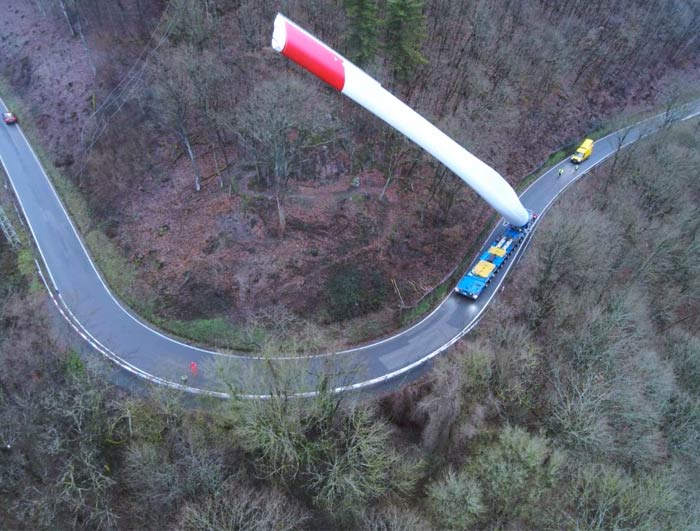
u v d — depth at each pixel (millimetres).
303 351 47562
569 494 39156
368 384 47281
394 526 36031
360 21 59812
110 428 38781
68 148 70188
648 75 105938
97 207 61969
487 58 83625
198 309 50969
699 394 48125
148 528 36344
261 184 60000
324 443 38156
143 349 48281
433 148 53250
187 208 59531
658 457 42812
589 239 52938
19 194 65375
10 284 54125
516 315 54000
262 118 52812
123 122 67625
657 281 59125
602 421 40375
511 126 80188
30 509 37125
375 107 49688
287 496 38469
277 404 36500
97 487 36250
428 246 61406
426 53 79250
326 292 52719
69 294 53219
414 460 41938
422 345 51844
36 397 40219
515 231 66250
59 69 78688
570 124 91562
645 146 76500
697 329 58312
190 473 35875
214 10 71750
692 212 62562
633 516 36906
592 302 52031
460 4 86375
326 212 58812
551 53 91062
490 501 38938
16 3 94750
